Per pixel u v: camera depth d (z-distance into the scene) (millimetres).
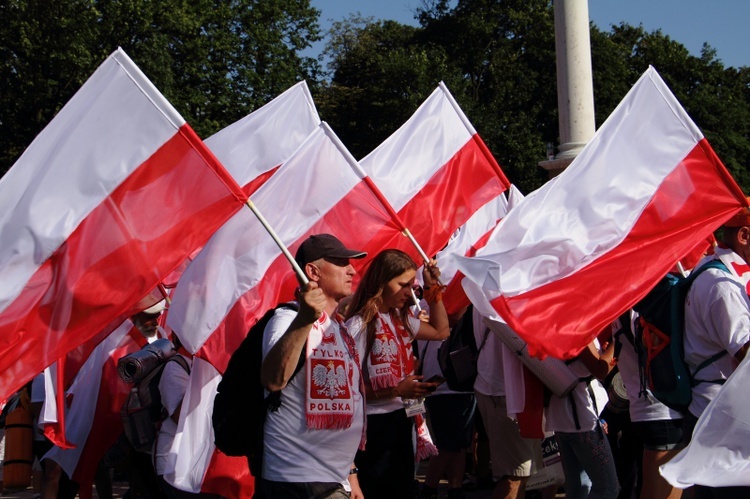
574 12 11508
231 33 32625
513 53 38156
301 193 5758
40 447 7230
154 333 6629
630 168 5340
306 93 7406
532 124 37594
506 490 5949
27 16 26562
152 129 4312
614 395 6379
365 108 37938
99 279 4238
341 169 5875
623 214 5246
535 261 5066
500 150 36406
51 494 6590
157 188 4297
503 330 5422
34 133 28516
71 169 4270
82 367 6613
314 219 5762
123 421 5613
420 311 5723
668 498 5238
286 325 3990
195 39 29938
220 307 5340
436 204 6867
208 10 30844
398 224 5953
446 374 6156
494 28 38750
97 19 27453
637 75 40688
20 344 4164
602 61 37844
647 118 5418
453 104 7086
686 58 41219
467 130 7098
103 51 27656
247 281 5426
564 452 5719
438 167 6945
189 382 5391
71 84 28125
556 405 5539
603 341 5832
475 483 8477
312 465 3998
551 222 5180
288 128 7316
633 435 6723
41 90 27391
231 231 5477
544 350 4895
